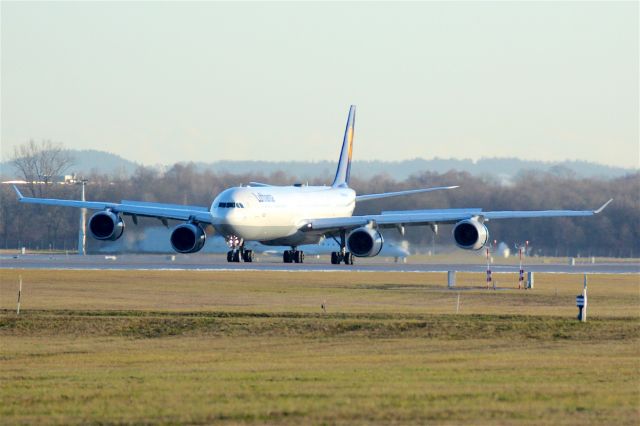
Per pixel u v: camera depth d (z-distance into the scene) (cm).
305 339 13050
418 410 8094
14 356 11481
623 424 7638
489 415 7919
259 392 8869
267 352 11819
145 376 9819
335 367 10438
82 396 8706
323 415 7912
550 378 9656
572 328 13762
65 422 7706
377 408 8162
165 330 13775
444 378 9650
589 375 9856
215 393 8825
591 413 8012
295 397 8625
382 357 11294
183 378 9681
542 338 13075
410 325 13900
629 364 10662
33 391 8969
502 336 13212
